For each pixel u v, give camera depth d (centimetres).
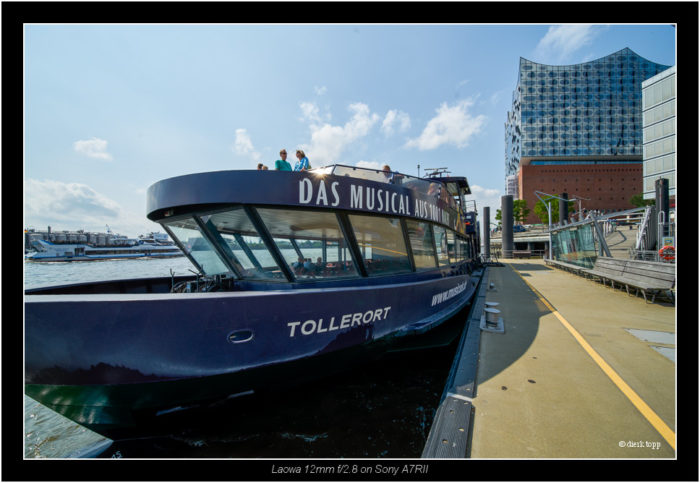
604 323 609
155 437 335
